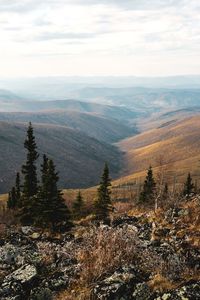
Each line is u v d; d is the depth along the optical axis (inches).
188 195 1262.3
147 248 693.3
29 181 2416.3
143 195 3053.6
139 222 1003.3
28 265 621.3
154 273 562.9
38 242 836.0
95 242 692.1
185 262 609.6
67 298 513.7
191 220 904.9
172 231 824.9
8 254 706.8
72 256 674.2
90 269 581.9
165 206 1142.3
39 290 545.3
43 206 1421.0
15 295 534.3
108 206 2418.8
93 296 507.8
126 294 506.0
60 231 1213.7
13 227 1161.4
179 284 510.6
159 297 480.7
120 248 647.8
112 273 569.9
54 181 1514.5
